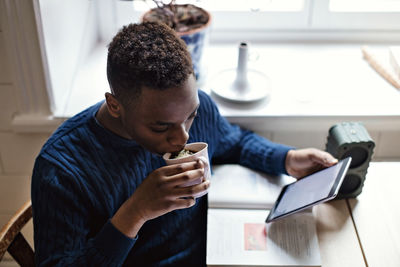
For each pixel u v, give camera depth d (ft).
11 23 4.47
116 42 3.15
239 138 4.89
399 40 6.13
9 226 3.91
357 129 4.25
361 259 3.80
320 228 4.06
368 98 5.27
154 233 4.01
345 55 5.96
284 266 3.70
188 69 3.03
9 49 4.63
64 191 3.42
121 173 3.63
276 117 5.08
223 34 6.21
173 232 4.07
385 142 5.43
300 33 6.17
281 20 6.09
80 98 5.23
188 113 3.13
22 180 5.68
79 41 5.57
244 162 4.80
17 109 5.06
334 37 6.19
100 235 3.36
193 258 4.11
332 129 4.32
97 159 3.56
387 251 3.84
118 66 3.04
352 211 4.21
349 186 4.26
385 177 4.53
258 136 4.94
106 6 5.94
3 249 3.86
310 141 5.46
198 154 3.29
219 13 6.05
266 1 5.83
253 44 6.18
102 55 5.94
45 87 4.86
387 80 5.54
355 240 3.95
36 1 4.36
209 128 4.43
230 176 4.62
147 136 3.22
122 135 3.57
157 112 3.04
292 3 6.03
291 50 6.08
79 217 3.50
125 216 3.30
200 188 3.23
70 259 3.34
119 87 3.09
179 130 3.19
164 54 2.99
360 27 6.11
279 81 5.55
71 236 3.45
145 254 4.00
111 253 3.32
